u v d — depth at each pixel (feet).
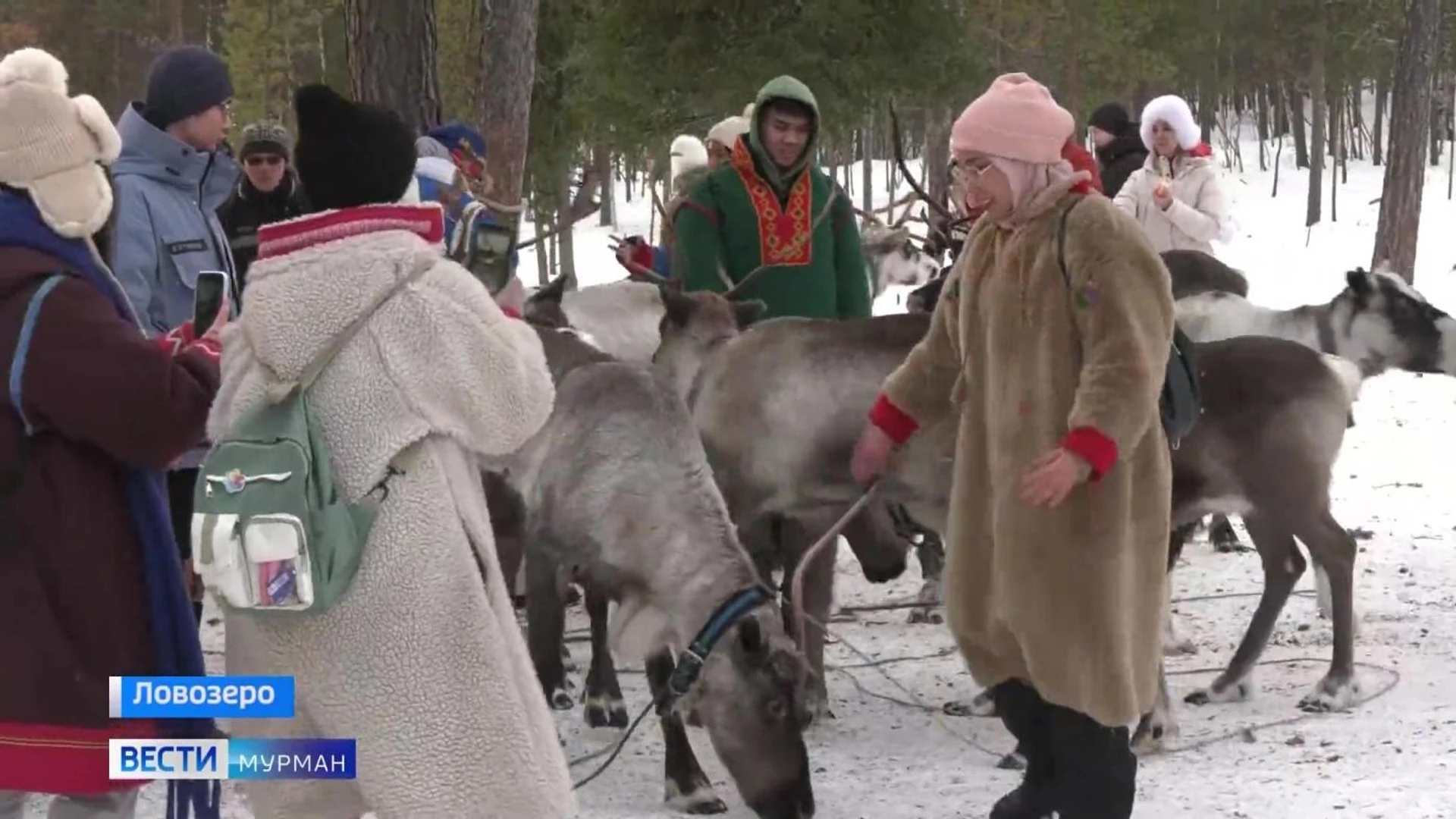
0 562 8.57
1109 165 28.63
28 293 8.45
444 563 8.85
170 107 14.49
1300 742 15.15
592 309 21.18
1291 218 91.25
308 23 77.97
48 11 83.92
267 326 8.86
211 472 8.64
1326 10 89.04
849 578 23.72
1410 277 53.62
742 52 43.09
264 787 9.23
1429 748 14.71
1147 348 10.25
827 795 13.91
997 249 11.09
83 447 8.69
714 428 16.26
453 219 17.11
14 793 8.84
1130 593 10.71
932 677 18.29
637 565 12.78
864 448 12.37
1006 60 81.61
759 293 18.02
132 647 8.80
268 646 8.96
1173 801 13.39
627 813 13.67
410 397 8.84
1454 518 25.80
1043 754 11.58
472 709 8.90
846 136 47.70
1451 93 111.34
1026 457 10.66
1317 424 16.11
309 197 9.16
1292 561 16.46
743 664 12.34
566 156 51.06
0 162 8.59
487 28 29.25
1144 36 84.23
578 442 13.32
